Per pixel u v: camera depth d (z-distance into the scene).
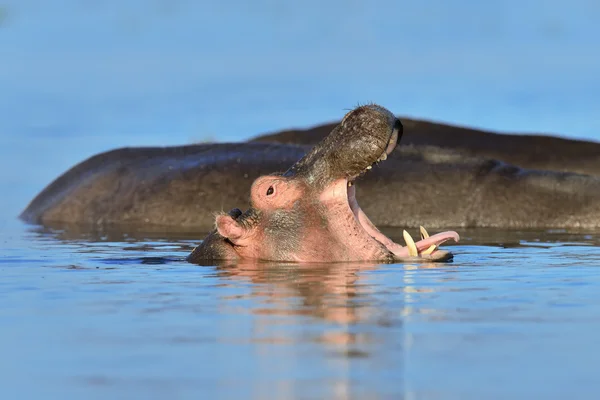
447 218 62.00
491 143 74.31
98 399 20.41
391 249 42.44
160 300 31.28
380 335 25.48
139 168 68.38
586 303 29.97
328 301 30.62
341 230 41.41
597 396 20.28
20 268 40.31
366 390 20.75
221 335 25.75
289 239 41.50
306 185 41.62
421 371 22.08
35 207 70.81
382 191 63.12
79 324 27.48
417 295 31.64
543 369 22.25
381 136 39.56
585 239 52.97
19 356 24.00
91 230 60.94
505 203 61.91
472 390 20.70
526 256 43.72
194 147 69.56
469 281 34.78
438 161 65.19
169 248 49.78
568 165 71.38
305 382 21.36
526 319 27.44
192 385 21.25
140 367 22.78
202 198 64.50
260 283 34.88
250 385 21.20
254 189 42.09
